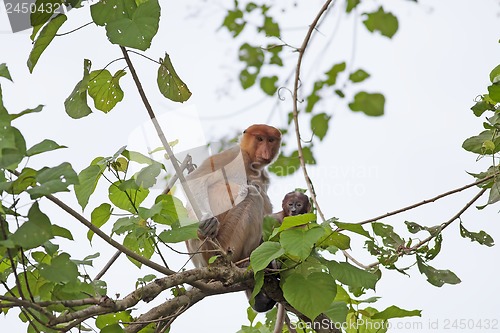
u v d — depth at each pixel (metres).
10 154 8.83
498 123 13.56
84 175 10.98
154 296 10.38
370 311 13.01
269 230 12.77
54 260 9.34
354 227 10.73
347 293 12.95
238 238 14.33
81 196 10.88
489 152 13.57
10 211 9.09
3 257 10.45
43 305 9.31
